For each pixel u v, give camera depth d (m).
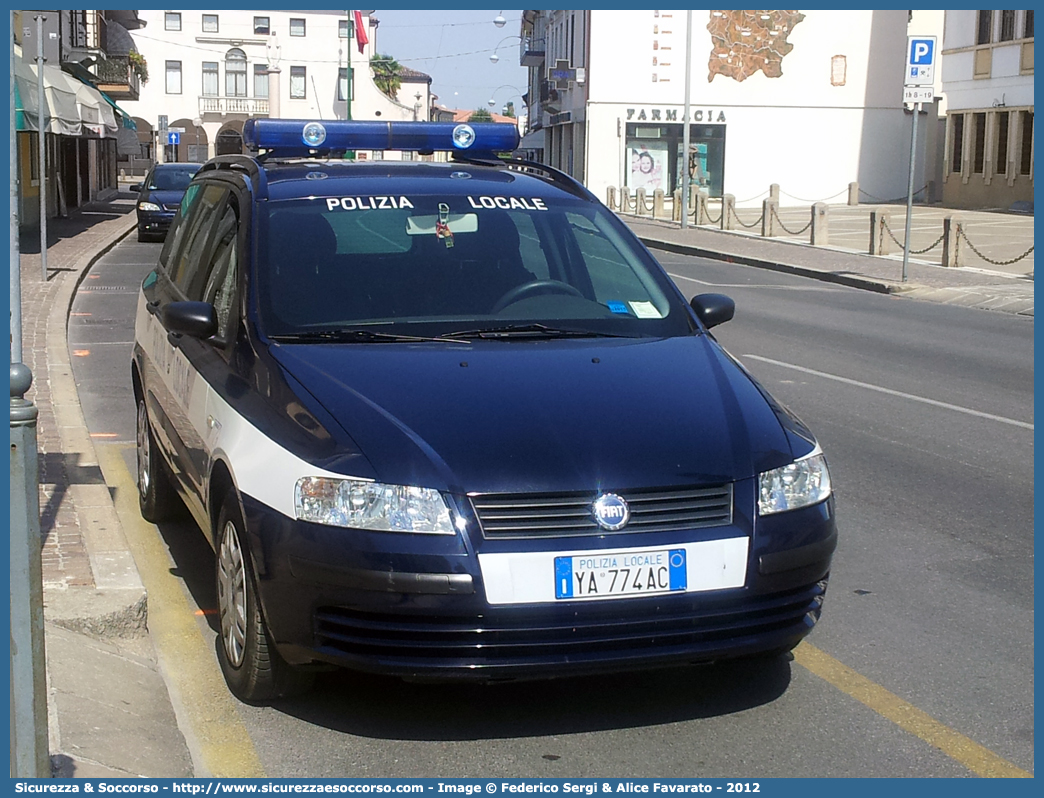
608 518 3.82
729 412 4.29
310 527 3.83
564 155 58.38
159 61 73.00
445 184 5.72
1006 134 41.25
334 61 74.50
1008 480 7.68
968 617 5.28
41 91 16.89
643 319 5.18
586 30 50.78
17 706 3.27
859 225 36.78
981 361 12.64
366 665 3.79
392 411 4.09
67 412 8.96
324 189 5.52
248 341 4.73
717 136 51.38
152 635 5.01
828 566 4.17
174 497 6.50
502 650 3.77
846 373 11.79
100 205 43.81
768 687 4.50
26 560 3.21
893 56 51.78
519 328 4.95
